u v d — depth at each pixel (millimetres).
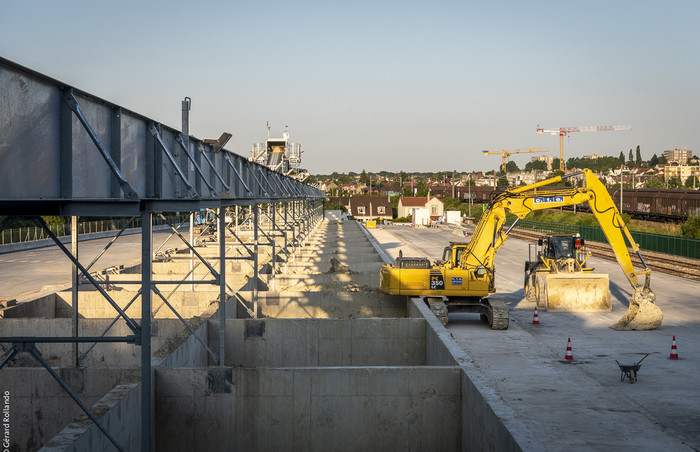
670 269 40812
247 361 20703
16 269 41656
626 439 12070
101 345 19391
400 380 14578
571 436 12203
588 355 19266
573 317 26047
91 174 8930
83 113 8664
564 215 77250
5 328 19406
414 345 20844
